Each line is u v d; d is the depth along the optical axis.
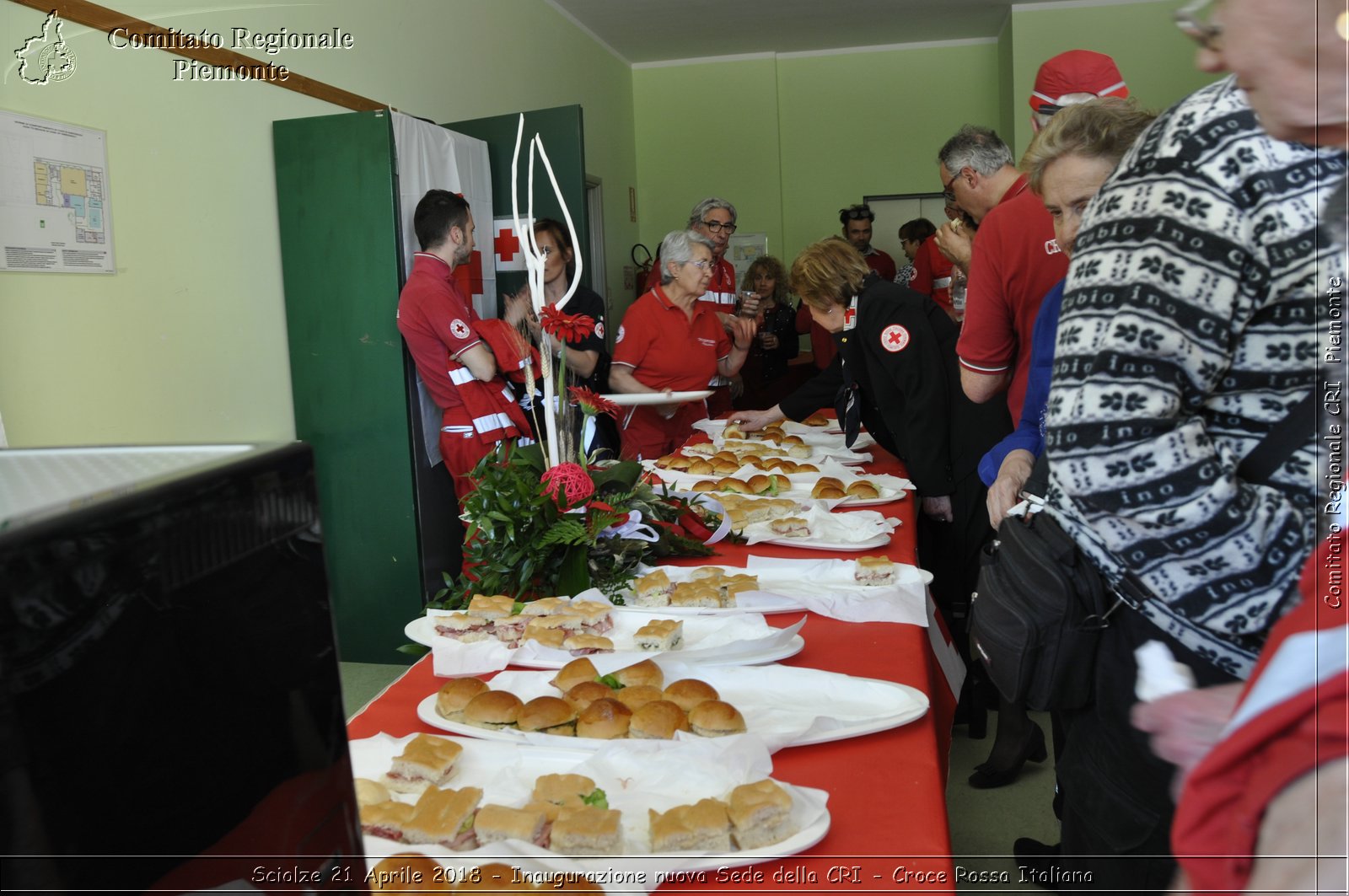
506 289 4.43
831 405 3.86
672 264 3.96
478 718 1.20
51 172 2.51
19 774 0.46
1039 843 2.06
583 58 7.37
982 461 1.92
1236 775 0.59
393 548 3.60
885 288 2.83
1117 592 1.04
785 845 0.92
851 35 8.23
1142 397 0.87
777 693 1.29
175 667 0.55
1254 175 0.84
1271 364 0.88
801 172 8.89
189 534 0.56
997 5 7.46
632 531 1.92
